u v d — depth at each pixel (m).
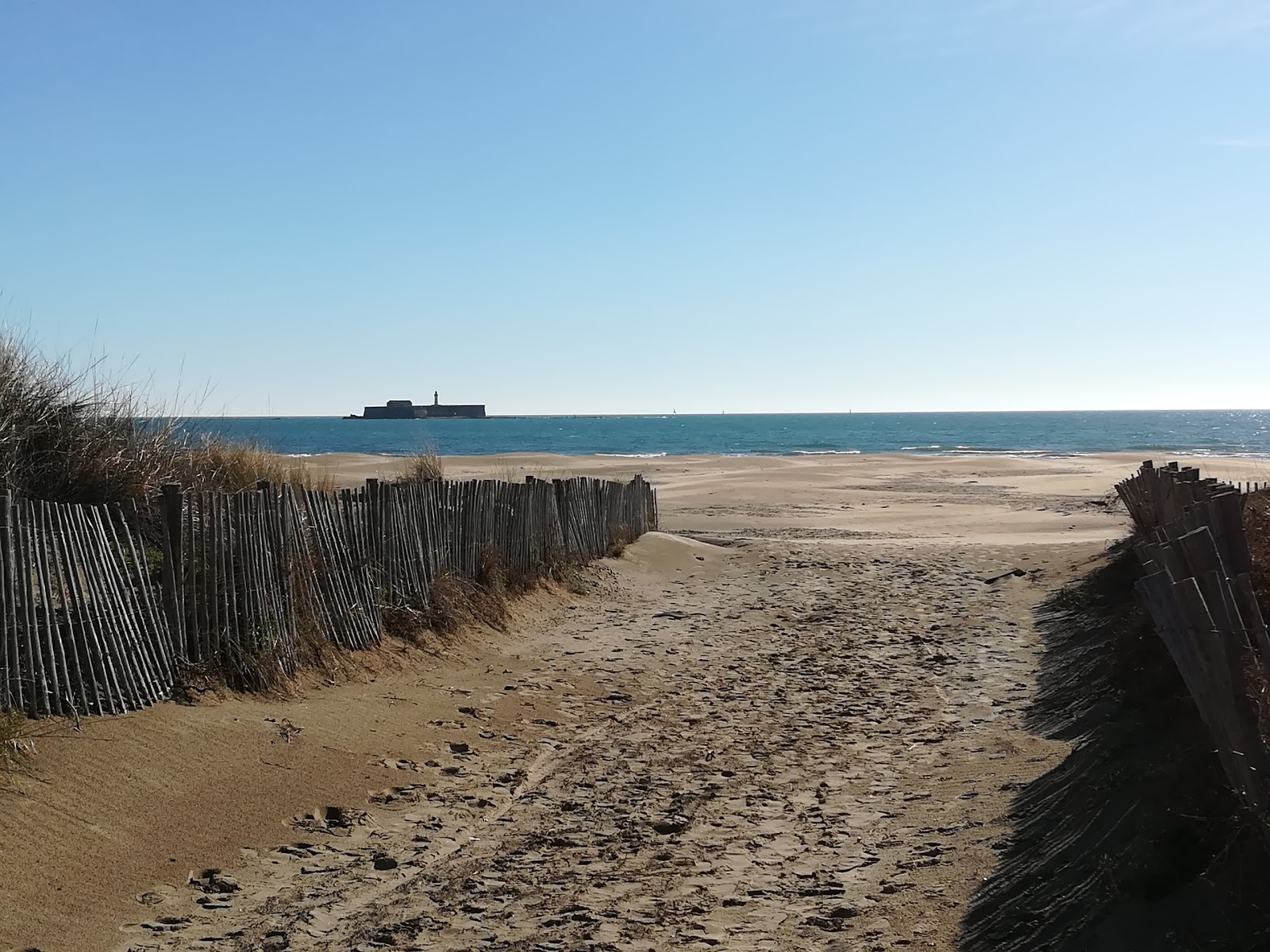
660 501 31.20
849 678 10.66
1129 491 13.65
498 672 10.38
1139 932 3.93
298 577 8.94
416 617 10.52
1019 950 4.30
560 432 141.12
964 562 18.47
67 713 6.45
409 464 23.19
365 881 5.69
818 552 19.59
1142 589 4.65
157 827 5.79
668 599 15.30
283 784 6.67
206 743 6.80
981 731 8.52
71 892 5.02
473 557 12.43
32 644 6.30
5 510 6.22
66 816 5.54
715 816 6.73
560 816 6.76
